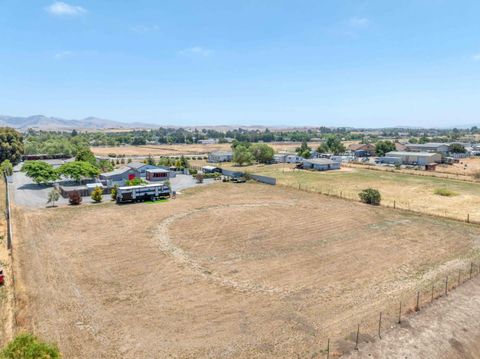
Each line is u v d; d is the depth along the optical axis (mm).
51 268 30516
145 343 20312
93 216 47969
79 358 18906
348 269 30891
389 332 21312
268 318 23000
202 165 112750
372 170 99875
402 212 51156
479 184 75125
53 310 23703
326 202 57656
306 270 30672
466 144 187500
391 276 29438
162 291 26672
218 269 30781
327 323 22391
